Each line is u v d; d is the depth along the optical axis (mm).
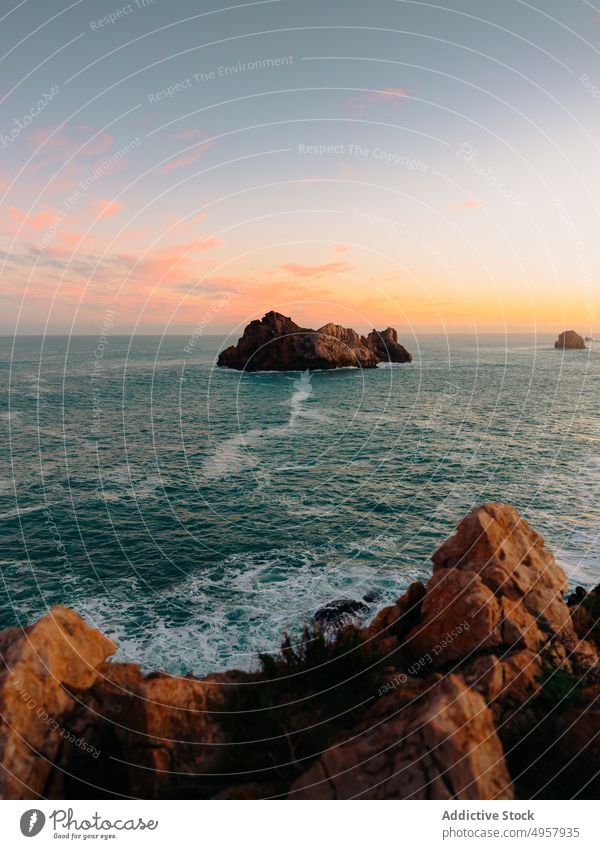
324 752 5789
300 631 16109
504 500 27750
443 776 5359
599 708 6684
